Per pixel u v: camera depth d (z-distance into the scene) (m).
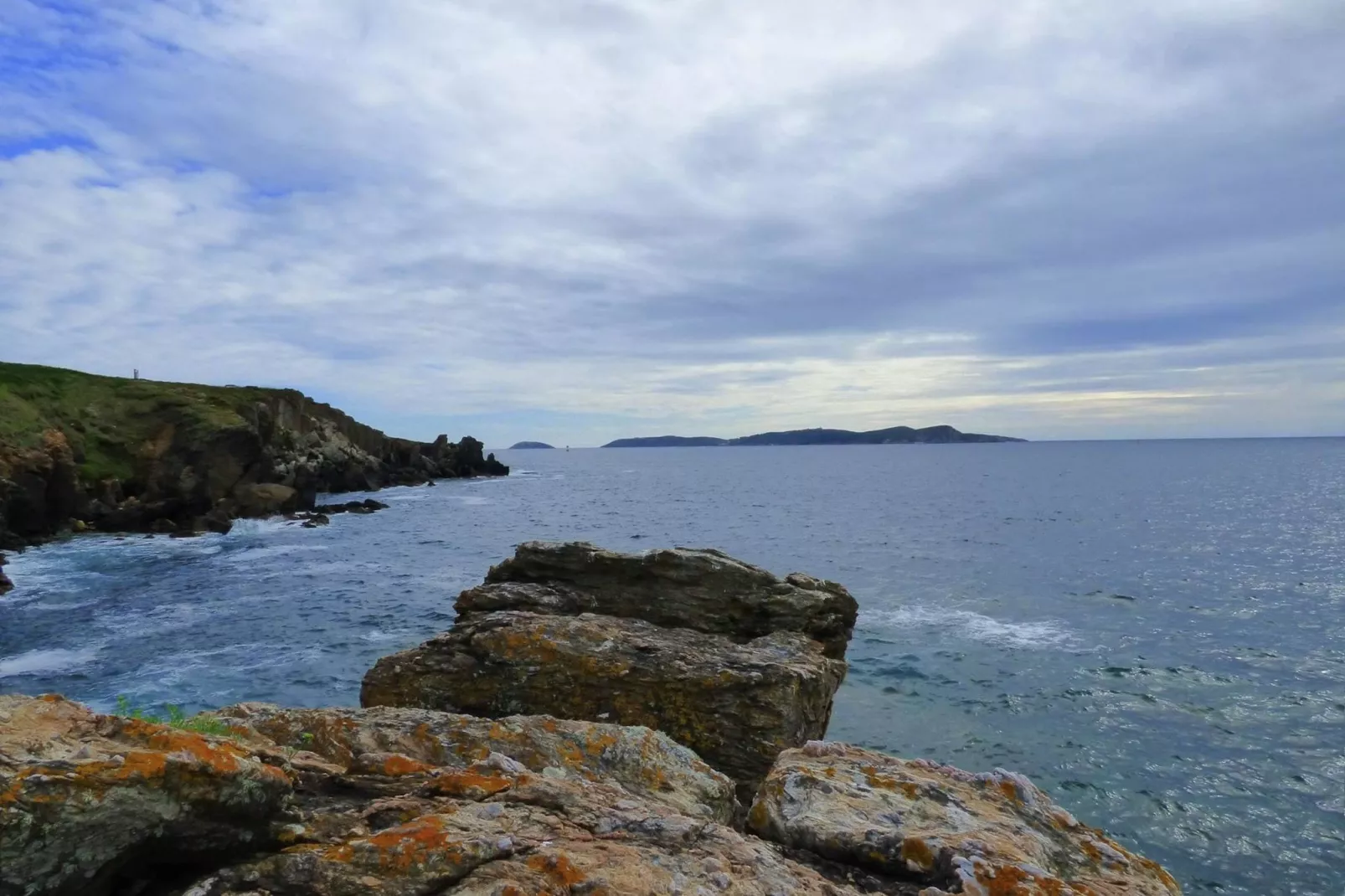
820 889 5.26
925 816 6.47
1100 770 20.00
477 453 168.00
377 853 4.60
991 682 26.50
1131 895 5.57
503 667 13.29
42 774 3.79
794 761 7.46
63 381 74.69
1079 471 190.12
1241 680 26.70
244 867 4.45
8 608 36.34
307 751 6.82
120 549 54.75
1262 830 17.14
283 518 72.69
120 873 4.19
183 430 73.19
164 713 22.59
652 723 12.61
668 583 16.31
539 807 5.68
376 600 38.41
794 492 133.62
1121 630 33.56
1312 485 127.62
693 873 5.02
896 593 42.34
